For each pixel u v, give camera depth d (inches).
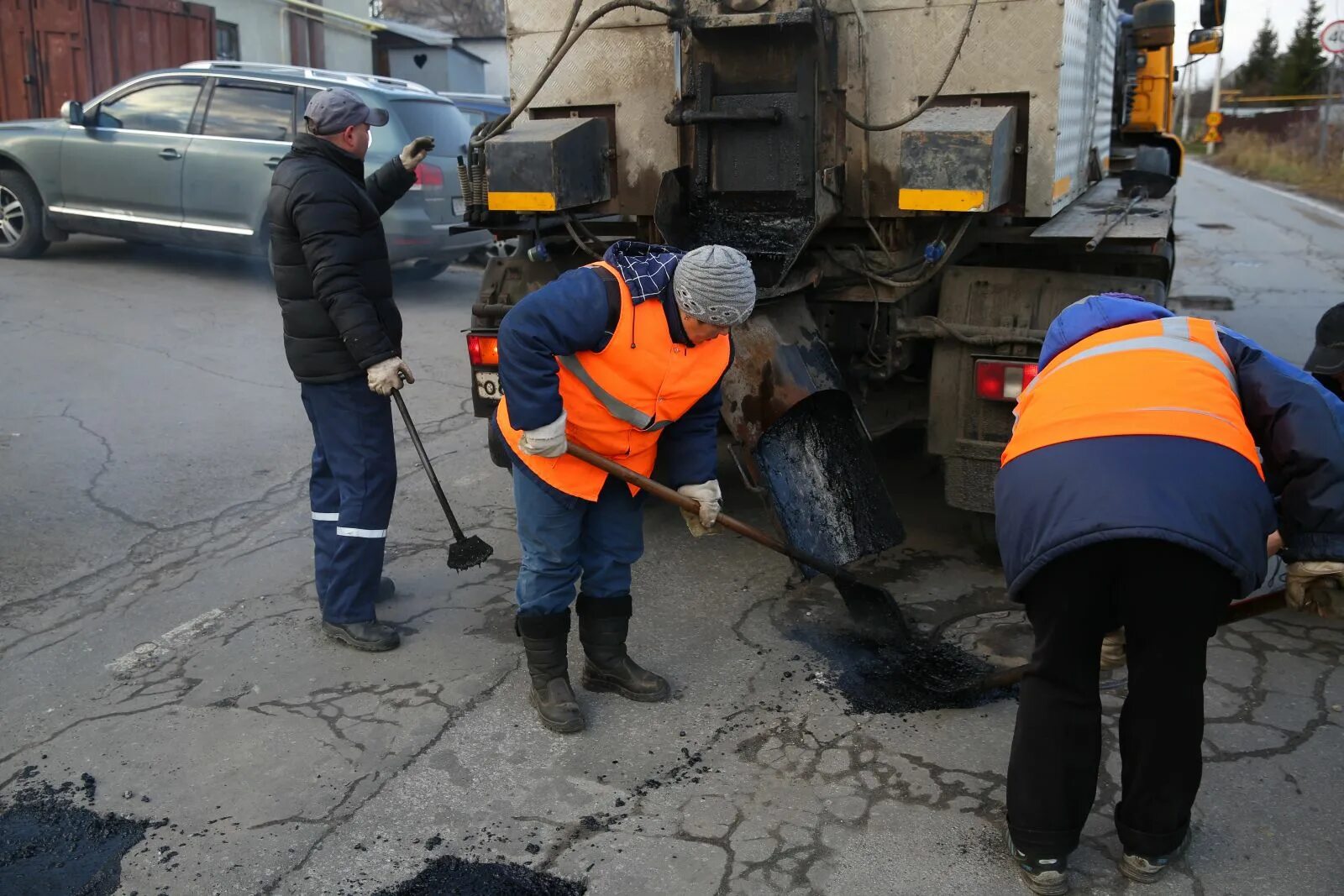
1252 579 84.6
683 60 155.6
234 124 335.3
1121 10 302.8
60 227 367.2
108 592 157.2
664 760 116.8
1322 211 682.8
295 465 209.0
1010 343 150.3
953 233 159.2
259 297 340.5
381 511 138.2
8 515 180.4
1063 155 151.9
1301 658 134.7
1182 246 512.7
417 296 375.2
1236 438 86.3
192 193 338.3
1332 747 116.3
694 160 158.4
